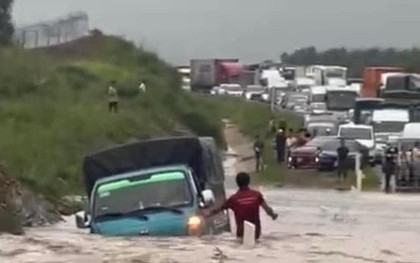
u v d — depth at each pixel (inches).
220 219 1455.5
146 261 1098.7
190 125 4682.6
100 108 3777.1
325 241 1451.8
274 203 2464.3
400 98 4884.4
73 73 4498.0
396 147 3282.5
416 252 1316.4
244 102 6599.4
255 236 1304.1
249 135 5108.3
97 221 1379.2
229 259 1133.1
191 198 1380.4
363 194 2829.7
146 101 4389.8
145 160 1577.3
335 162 3417.8
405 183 2965.1
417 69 6747.1
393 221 2020.2
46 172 2566.4
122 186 1403.8
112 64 5137.8
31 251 1165.7
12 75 3909.9
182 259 1115.9
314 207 2353.6
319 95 6274.6
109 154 1576.0
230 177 3304.6
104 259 1106.7
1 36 4810.5
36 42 5295.3
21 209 1676.9
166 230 1337.4
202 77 7696.9
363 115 4594.0
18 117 3282.5
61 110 3467.0
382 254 1280.8
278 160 3745.1
